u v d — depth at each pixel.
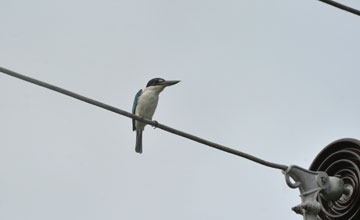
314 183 11.99
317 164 13.64
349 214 12.82
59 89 11.67
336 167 13.27
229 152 12.15
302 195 11.96
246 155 12.07
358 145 12.88
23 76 11.40
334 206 13.14
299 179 12.00
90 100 12.03
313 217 11.78
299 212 11.90
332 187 12.08
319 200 12.15
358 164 12.84
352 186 12.88
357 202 12.71
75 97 11.91
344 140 13.18
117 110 12.39
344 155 13.20
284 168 12.06
